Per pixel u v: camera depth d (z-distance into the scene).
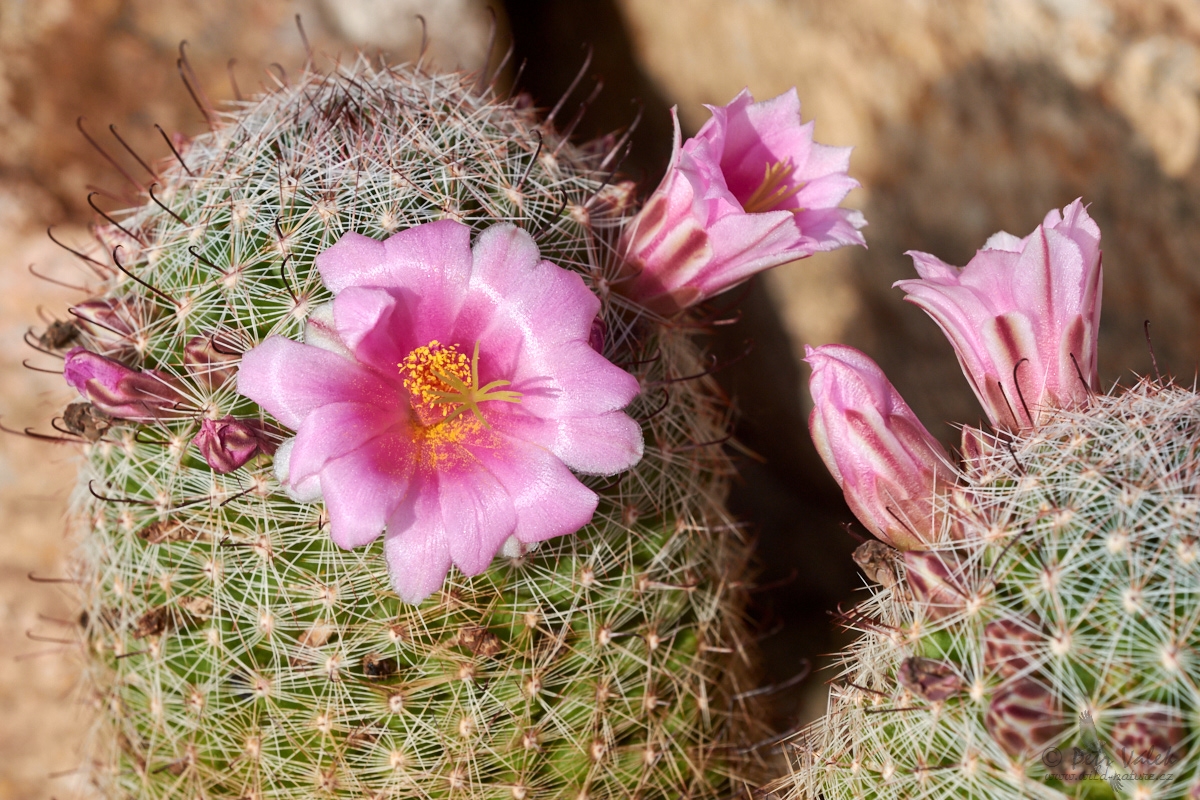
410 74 0.28
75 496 0.27
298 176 0.26
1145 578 0.24
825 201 0.26
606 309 0.26
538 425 0.25
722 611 0.28
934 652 0.24
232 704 0.26
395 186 0.26
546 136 0.28
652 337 0.27
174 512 0.26
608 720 0.26
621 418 0.25
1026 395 0.25
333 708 0.26
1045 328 0.25
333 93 0.27
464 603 0.25
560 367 0.25
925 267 0.26
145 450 0.26
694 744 0.27
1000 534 0.24
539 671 0.26
